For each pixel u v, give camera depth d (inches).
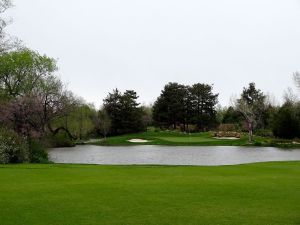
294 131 2940.5
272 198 479.5
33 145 1166.3
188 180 622.2
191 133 3823.8
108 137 3784.5
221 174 717.9
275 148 2337.6
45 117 1742.1
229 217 390.6
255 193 509.7
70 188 538.3
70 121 3068.4
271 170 801.6
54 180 615.2
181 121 4402.1
